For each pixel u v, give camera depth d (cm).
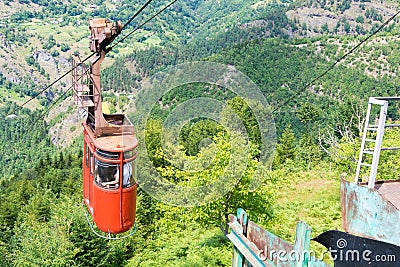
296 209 2225
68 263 2034
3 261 2366
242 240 743
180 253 1930
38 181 5369
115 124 955
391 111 5712
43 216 3347
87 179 980
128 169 866
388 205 630
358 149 2391
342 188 707
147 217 2461
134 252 2238
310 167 3694
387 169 1992
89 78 918
